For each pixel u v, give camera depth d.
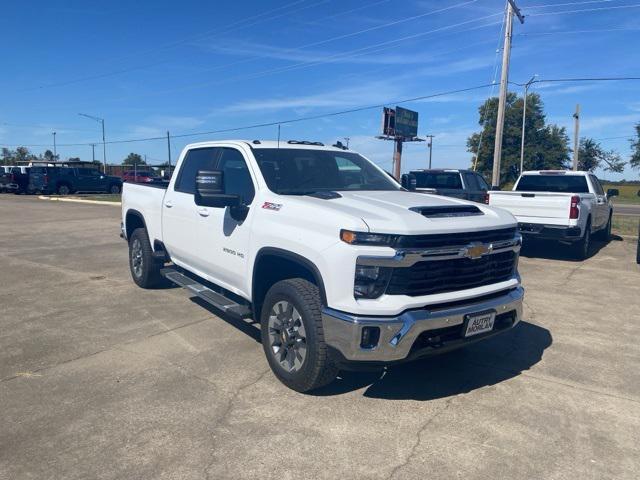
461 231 3.85
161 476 3.06
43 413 3.78
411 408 3.92
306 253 3.90
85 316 6.09
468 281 3.98
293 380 4.10
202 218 5.45
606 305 6.89
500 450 3.37
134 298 6.91
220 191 4.58
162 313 6.23
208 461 3.21
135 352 4.96
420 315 3.62
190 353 4.95
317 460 3.23
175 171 6.44
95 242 12.15
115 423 3.65
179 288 7.49
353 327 3.57
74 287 7.53
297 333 4.08
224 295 5.52
